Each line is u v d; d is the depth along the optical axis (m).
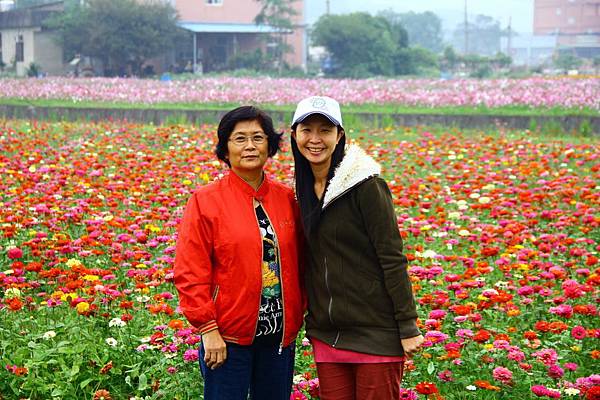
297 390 3.67
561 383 3.73
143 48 45.53
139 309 4.57
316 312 3.05
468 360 3.93
